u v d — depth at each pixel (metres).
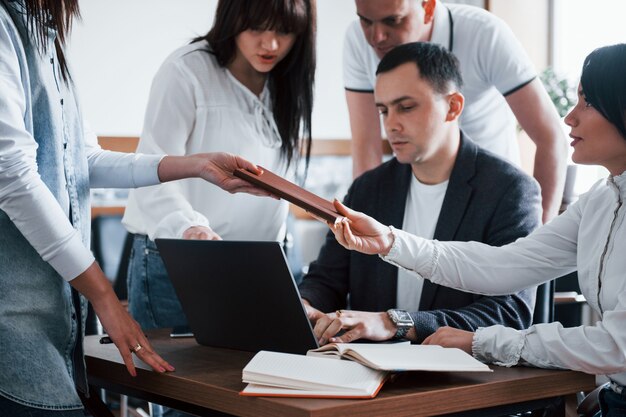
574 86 4.32
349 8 5.76
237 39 2.45
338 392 1.43
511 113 3.21
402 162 2.26
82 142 1.83
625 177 1.74
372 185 2.39
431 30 2.85
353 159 3.31
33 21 1.65
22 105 1.59
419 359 1.57
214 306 1.94
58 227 1.61
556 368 1.67
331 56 5.73
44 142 1.67
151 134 2.45
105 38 5.18
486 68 2.91
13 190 1.56
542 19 5.06
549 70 4.36
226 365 1.77
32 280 1.63
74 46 5.11
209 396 1.58
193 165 2.00
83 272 1.64
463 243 2.04
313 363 1.55
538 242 1.98
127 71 5.24
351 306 2.36
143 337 1.71
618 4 4.63
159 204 2.38
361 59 3.14
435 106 2.21
